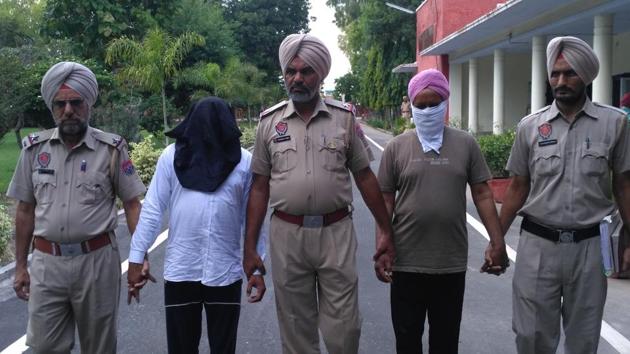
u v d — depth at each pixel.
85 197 3.84
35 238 3.89
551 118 3.87
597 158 3.75
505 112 24.25
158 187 3.95
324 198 3.78
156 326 5.80
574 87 3.74
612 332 5.54
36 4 43.91
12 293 6.94
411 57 38.06
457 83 25.17
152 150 14.95
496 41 18.44
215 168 3.88
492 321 5.87
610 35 12.30
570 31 15.32
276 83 51.88
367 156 4.00
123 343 5.41
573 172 3.78
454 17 24.81
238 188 3.95
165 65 18.86
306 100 3.79
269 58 51.56
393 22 37.47
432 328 4.29
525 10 13.93
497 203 11.77
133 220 4.07
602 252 3.78
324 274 3.86
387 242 4.10
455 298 4.21
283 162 3.82
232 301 3.99
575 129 3.81
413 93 4.07
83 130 3.90
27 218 3.99
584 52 3.70
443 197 4.05
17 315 6.20
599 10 11.95
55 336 3.87
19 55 18.17
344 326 3.84
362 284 7.05
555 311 3.92
